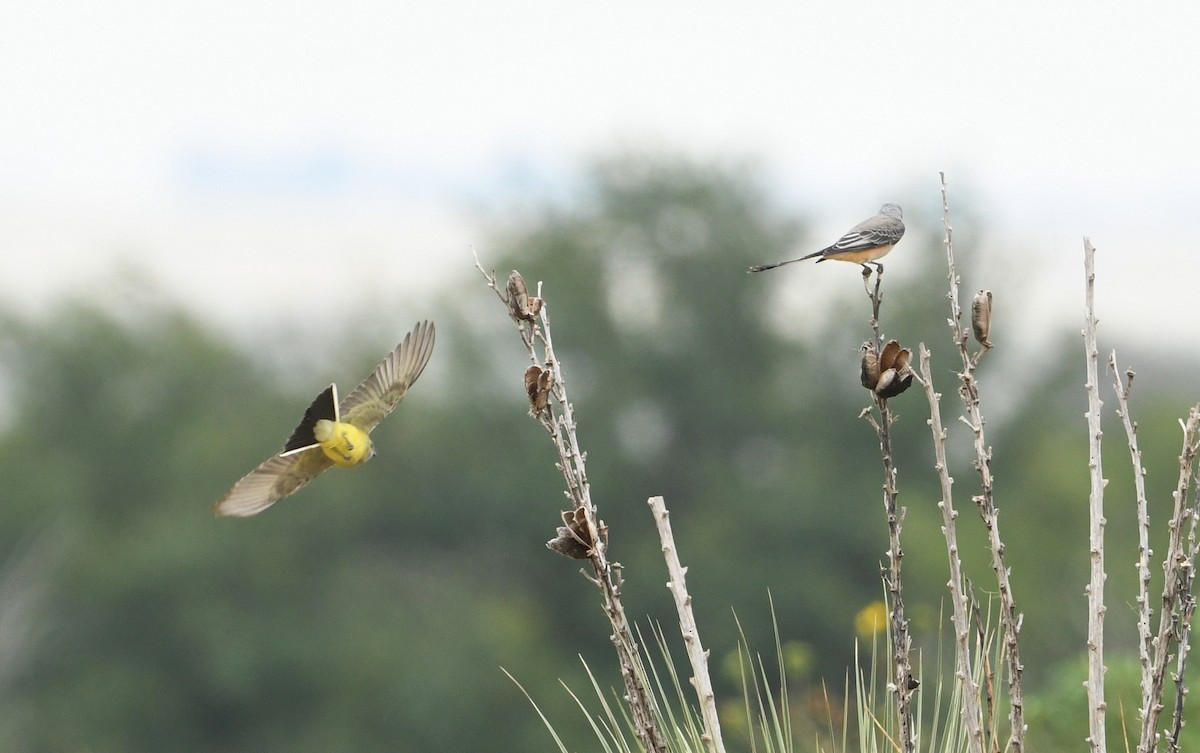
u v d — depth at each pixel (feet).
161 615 136.05
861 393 147.23
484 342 153.99
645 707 15.15
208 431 146.30
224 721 137.49
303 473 17.72
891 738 16.57
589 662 143.23
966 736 17.07
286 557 139.54
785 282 157.38
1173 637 15.90
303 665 135.33
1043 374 147.13
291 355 163.12
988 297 15.08
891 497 15.24
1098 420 15.42
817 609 130.00
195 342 152.87
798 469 141.49
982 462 15.19
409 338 18.22
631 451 151.02
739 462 150.92
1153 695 15.30
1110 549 105.81
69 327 147.54
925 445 143.43
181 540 135.95
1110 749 24.71
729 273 153.79
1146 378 152.66
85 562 136.15
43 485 140.77
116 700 132.16
